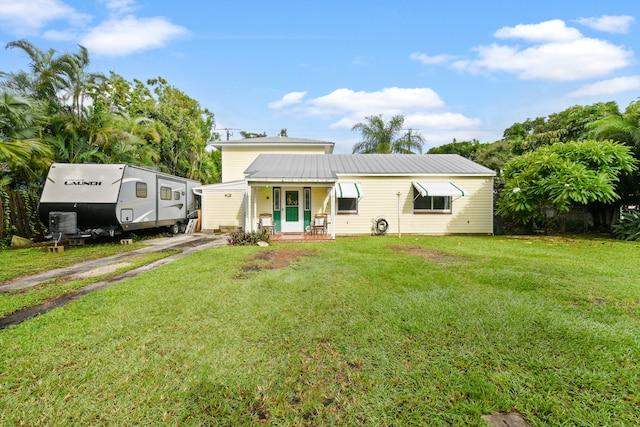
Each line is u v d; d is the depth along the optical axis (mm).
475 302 5516
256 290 6344
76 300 5801
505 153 34219
